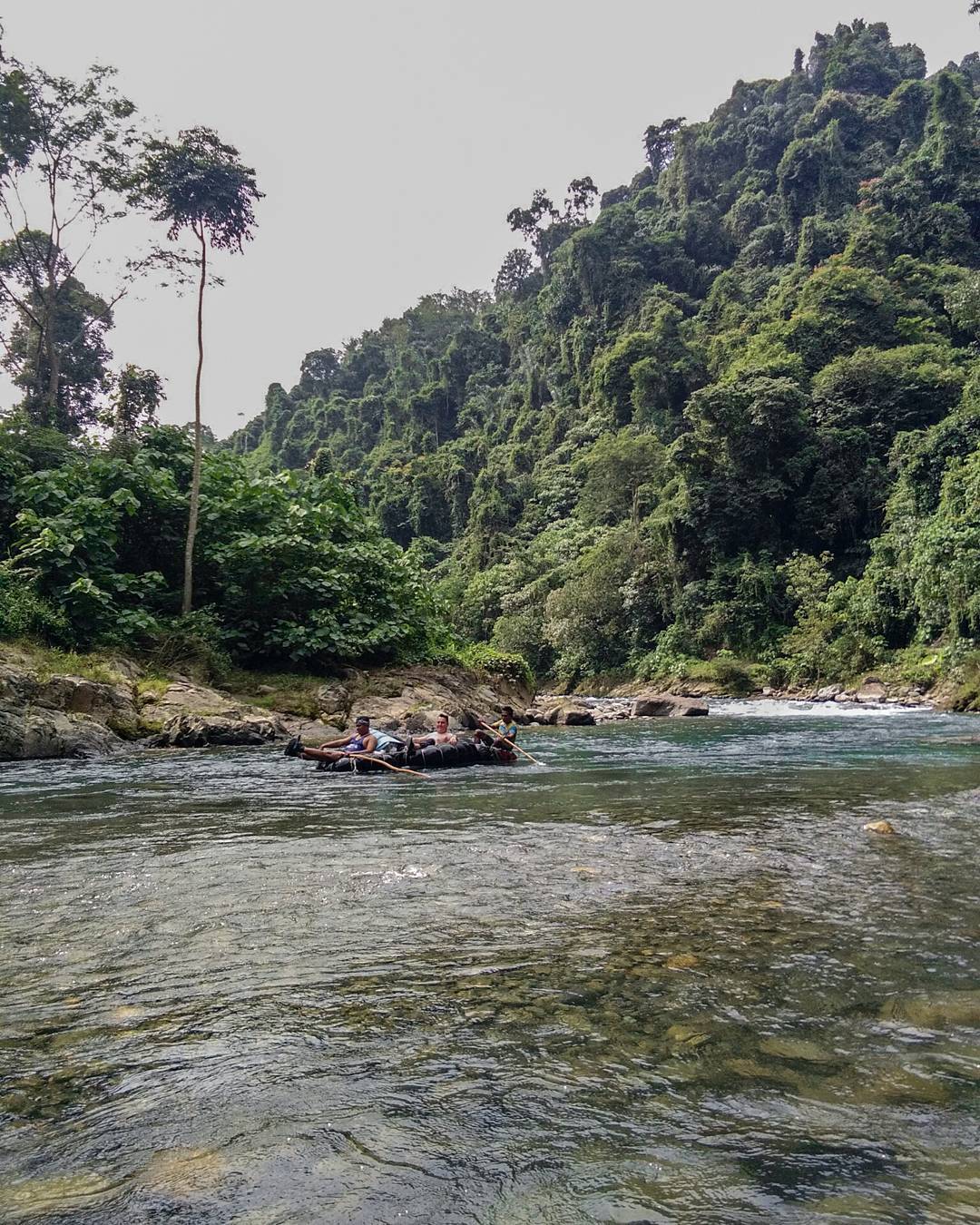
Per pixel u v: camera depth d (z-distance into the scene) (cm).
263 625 1659
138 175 1753
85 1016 235
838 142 7919
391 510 8044
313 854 455
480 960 281
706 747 1256
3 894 372
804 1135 167
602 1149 163
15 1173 155
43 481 1590
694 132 9294
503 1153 162
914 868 411
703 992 249
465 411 9450
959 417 3606
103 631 1402
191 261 1709
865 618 3353
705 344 6669
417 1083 193
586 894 367
